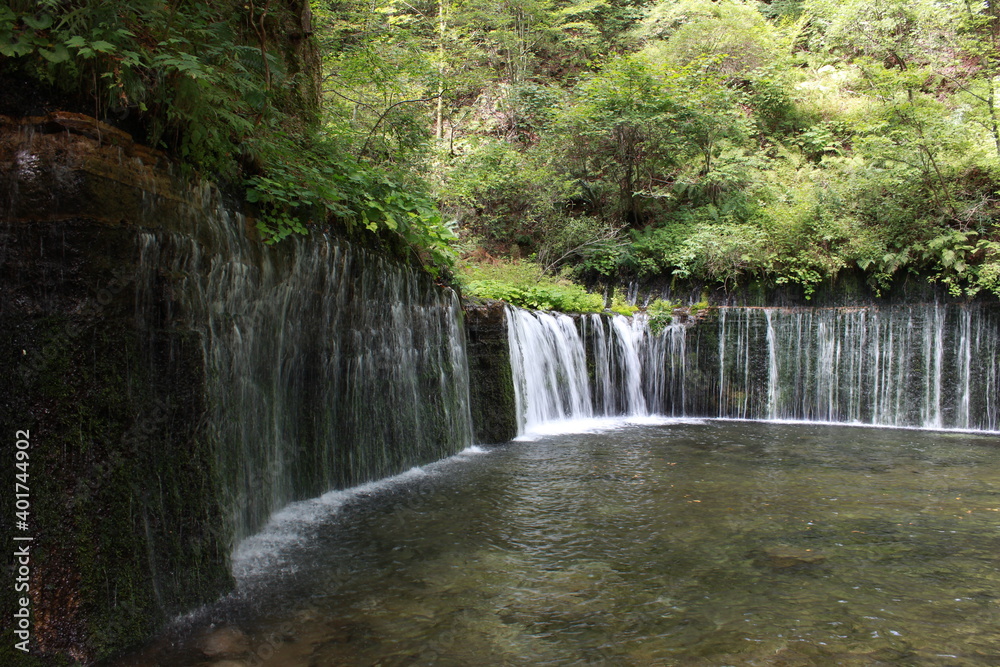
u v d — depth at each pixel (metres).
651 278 15.01
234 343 4.48
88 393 3.04
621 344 12.75
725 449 8.98
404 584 4.21
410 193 7.71
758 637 3.57
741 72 18.75
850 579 4.40
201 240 3.95
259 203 5.00
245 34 6.03
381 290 6.94
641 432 10.48
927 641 3.54
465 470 7.41
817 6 18.30
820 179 14.41
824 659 3.34
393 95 10.82
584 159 16.53
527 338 10.63
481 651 3.37
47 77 3.00
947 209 12.20
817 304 12.85
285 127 6.32
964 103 13.64
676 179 15.98
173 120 3.68
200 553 3.73
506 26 22.31
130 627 3.20
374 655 3.31
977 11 15.50
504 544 5.00
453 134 19.55
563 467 7.64
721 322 12.93
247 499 4.80
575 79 22.02
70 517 2.95
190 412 3.69
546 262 15.93
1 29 2.88
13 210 2.90
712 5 20.09
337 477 6.29
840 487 6.85
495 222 16.58
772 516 5.80
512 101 19.73
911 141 12.30
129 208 3.28
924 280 11.97
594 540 5.12
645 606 3.95
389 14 18.67
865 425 11.99
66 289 2.99
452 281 9.26
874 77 14.29
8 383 2.84
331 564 4.51
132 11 3.46
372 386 6.80
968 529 5.47
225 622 3.58
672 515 5.79
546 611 3.87
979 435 10.68
